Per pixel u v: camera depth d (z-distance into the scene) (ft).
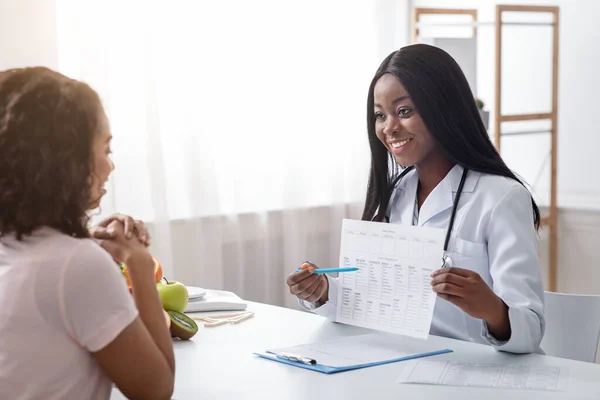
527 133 12.25
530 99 12.98
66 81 3.82
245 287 11.57
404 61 6.27
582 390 4.59
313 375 4.93
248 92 11.27
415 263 5.50
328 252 12.54
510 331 5.33
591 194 12.40
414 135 6.28
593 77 12.26
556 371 4.97
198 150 10.64
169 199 10.59
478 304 5.22
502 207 6.14
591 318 6.67
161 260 10.29
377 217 6.82
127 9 9.96
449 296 5.27
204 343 5.74
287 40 11.66
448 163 6.53
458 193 6.35
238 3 11.05
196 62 10.62
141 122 10.12
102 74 9.74
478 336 6.29
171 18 10.39
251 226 11.54
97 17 9.68
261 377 4.90
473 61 12.51
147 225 10.22
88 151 3.80
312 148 12.19
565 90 12.59
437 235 5.44
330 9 12.18
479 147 6.39
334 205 12.46
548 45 12.71
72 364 3.72
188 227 10.70
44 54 9.45
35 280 3.65
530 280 5.81
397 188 6.80
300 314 6.66
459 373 4.93
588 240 12.40
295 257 11.94
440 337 5.85
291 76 11.75
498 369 5.03
